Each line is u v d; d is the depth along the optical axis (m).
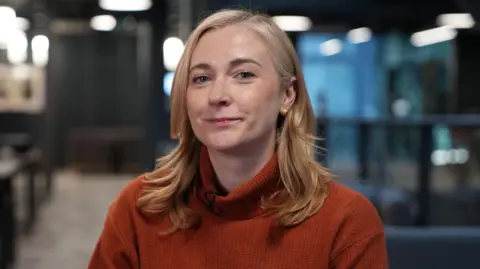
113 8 7.77
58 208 7.46
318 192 1.07
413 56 9.47
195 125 1.04
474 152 4.47
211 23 1.05
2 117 9.76
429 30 7.77
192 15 6.60
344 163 5.66
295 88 1.10
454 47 8.55
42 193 8.05
